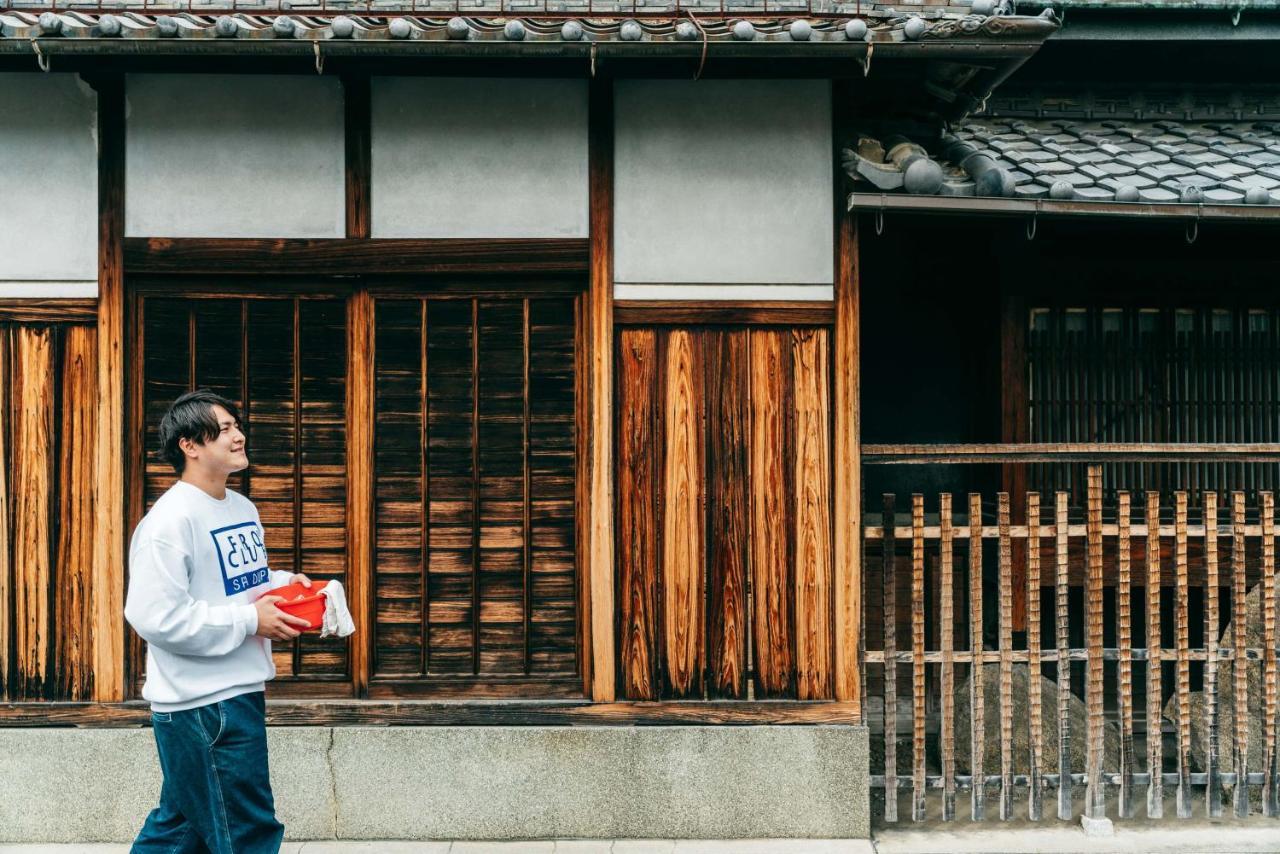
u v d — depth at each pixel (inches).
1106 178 183.0
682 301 172.4
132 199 170.9
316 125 171.9
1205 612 172.6
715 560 172.6
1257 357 228.5
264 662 125.9
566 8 200.2
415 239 172.2
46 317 171.0
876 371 238.5
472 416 174.4
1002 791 171.0
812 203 173.2
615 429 172.4
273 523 173.8
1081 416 227.3
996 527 171.3
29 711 169.8
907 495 239.1
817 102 173.0
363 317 173.6
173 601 114.4
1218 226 171.6
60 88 170.6
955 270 238.5
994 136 221.5
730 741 169.8
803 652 172.4
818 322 172.6
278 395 173.8
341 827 169.8
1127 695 171.2
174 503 119.0
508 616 174.6
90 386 171.5
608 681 171.5
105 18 149.5
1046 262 225.5
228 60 158.6
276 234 171.8
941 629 171.9
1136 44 235.6
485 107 172.4
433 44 150.1
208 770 118.4
